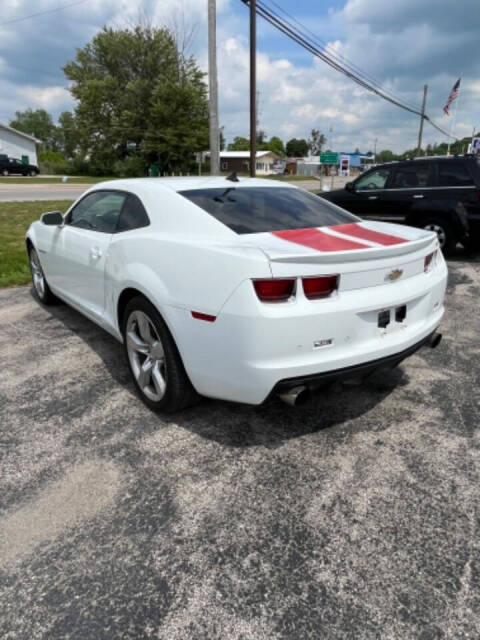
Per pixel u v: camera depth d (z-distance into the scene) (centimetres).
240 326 220
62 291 430
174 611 165
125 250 295
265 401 233
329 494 222
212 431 274
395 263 254
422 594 171
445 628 159
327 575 179
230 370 231
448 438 268
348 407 302
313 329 224
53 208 1474
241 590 173
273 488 226
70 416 289
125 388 325
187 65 4619
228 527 202
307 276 222
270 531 200
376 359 249
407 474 236
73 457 249
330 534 198
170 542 194
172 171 4800
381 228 309
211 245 238
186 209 282
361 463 245
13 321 462
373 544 193
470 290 582
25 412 294
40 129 11450
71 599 170
